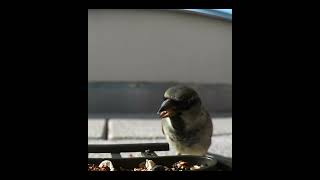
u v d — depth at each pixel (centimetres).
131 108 243
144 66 243
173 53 244
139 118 208
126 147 95
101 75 240
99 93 240
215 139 138
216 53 246
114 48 239
